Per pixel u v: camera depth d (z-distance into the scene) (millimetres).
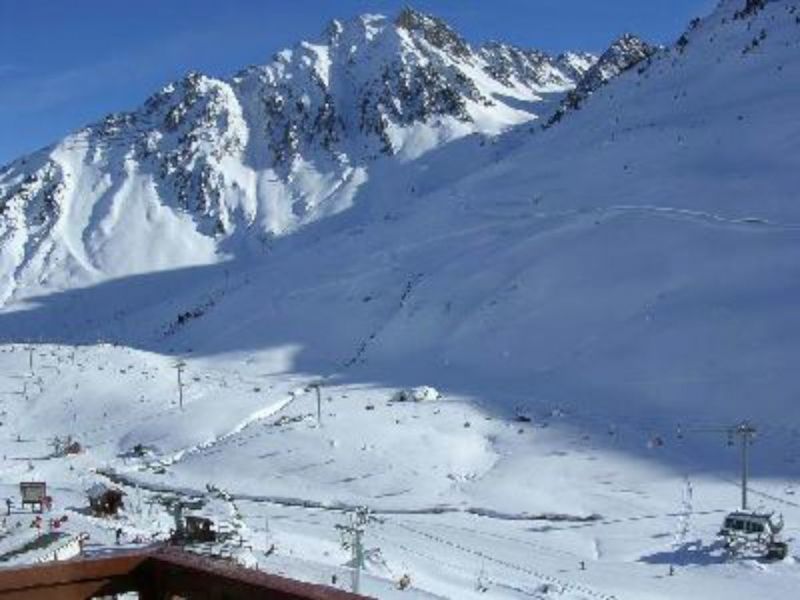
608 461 76062
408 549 55219
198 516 46844
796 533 57406
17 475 83000
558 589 46281
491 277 138500
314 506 71000
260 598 3453
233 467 81500
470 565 51625
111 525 52531
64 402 108812
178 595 3746
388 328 135250
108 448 93750
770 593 46594
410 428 87062
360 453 81250
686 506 65125
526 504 68312
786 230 122000
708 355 97625
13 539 38812
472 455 80938
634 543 57750
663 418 86312
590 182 172750
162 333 199750
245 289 187750
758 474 70938
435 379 111250
